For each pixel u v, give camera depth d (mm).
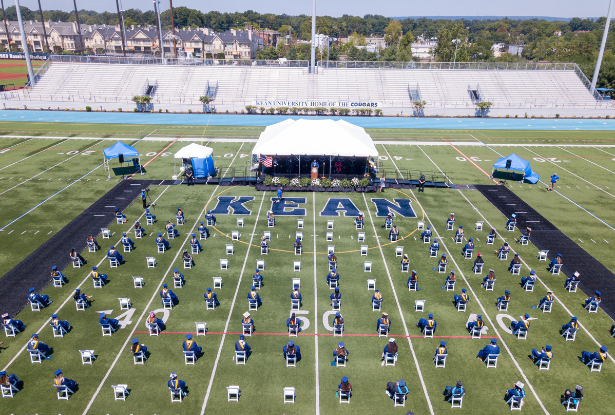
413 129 53281
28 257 21688
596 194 32062
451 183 33969
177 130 50281
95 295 18766
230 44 143625
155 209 28031
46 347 15172
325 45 120688
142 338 16250
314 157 33219
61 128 49812
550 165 38938
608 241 24672
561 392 14117
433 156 41469
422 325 16656
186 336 15344
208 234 24688
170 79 68188
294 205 29250
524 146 45562
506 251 22375
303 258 22250
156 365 14945
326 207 29016
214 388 13969
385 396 13797
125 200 29375
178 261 21719
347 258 22297
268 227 25766
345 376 14203
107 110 61688
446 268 21547
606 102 65625
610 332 17016
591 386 14367
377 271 21141
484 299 19047
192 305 18250
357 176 32719
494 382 14484
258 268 21078
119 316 17453
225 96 65625
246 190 31984
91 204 28531
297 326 16344
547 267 21781
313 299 18812
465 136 49906
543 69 70750
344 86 67188
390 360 15266
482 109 62156
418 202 30172
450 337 16609
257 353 15562
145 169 35969
